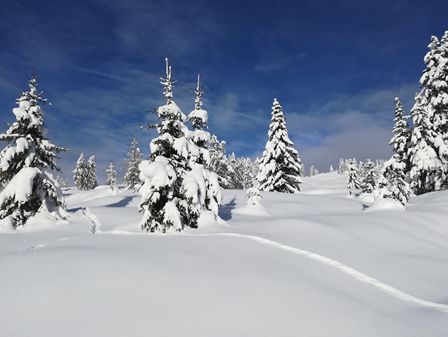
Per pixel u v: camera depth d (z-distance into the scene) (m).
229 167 57.03
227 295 7.93
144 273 8.78
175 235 14.30
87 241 12.57
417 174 35.91
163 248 11.53
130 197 35.56
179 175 16.59
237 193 35.66
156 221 15.88
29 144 19.83
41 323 6.41
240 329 6.59
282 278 9.29
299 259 11.59
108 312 6.87
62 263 9.25
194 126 22.20
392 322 7.46
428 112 36.03
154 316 6.84
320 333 6.68
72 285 7.89
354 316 7.52
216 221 17.39
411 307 8.61
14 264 9.20
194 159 18.34
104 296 7.48
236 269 9.66
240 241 13.21
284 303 7.77
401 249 15.17
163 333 6.29
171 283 8.34
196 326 6.59
